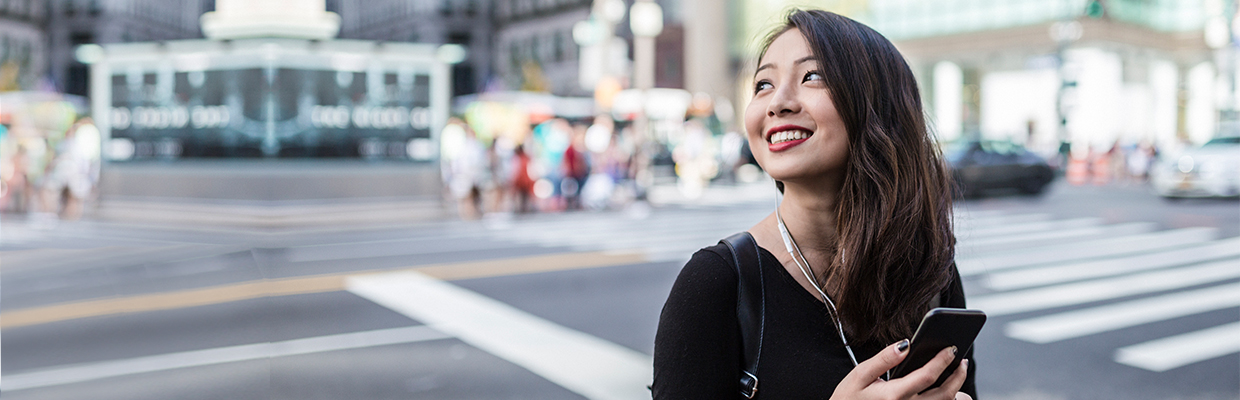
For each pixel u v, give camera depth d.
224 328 5.65
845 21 1.39
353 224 13.77
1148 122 38.03
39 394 4.07
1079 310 6.68
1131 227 13.25
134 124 14.52
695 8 47.06
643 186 19.27
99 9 60.09
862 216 1.32
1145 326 6.12
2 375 4.33
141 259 8.26
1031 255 10.01
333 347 5.48
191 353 4.96
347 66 13.93
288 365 4.98
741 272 1.32
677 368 1.29
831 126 1.34
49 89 60.91
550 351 5.44
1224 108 29.27
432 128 14.98
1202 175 17.33
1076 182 27.34
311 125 13.68
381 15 64.69
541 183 17.09
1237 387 4.68
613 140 18.59
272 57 13.38
